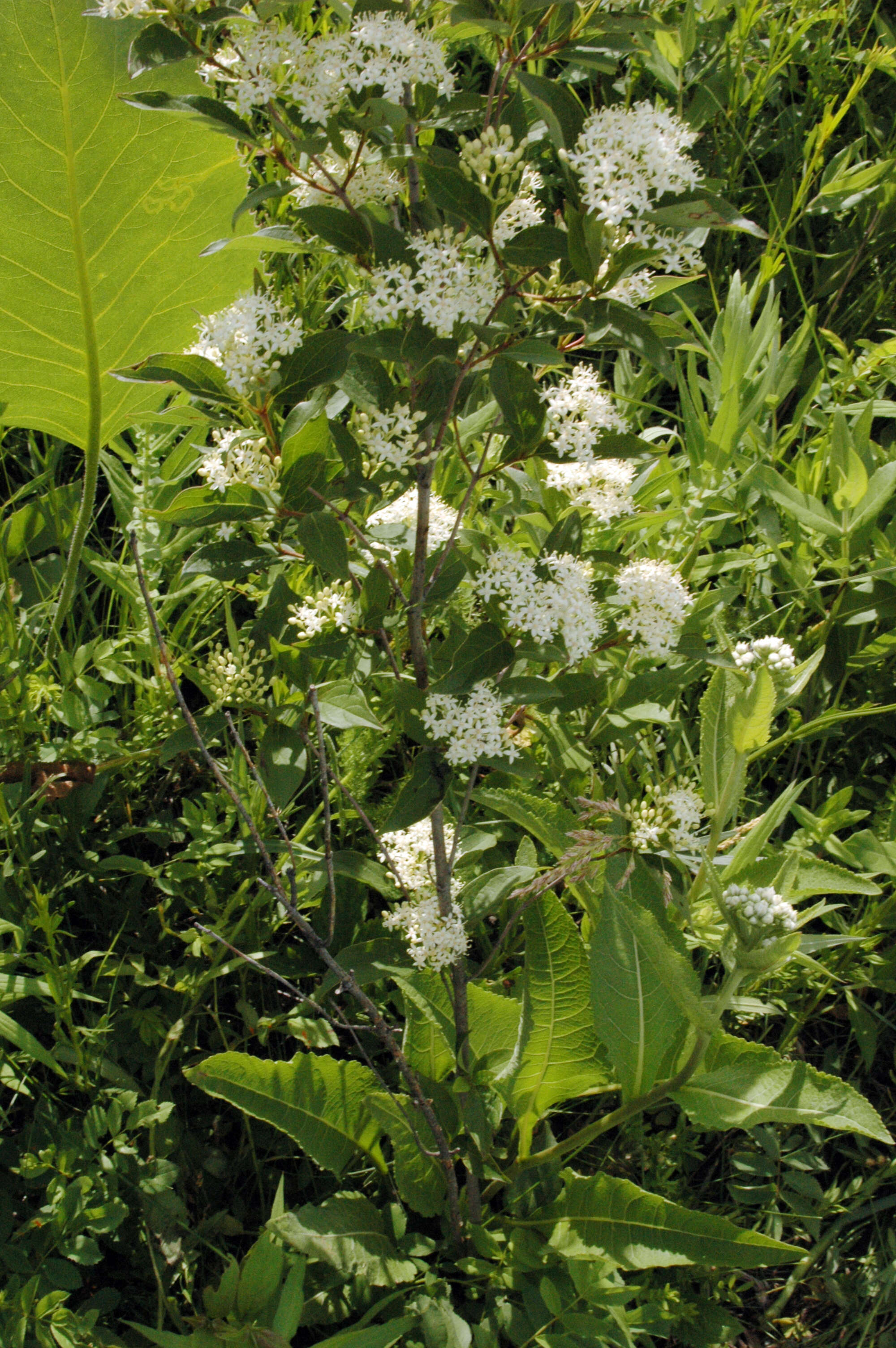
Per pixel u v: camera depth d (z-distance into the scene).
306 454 0.99
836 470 1.39
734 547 1.49
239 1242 1.18
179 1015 1.21
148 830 1.27
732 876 1.11
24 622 1.29
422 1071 1.14
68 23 1.12
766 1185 1.25
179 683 1.32
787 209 1.72
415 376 0.96
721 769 1.14
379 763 1.26
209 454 1.02
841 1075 1.31
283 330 0.97
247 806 1.21
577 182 0.93
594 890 1.13
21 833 1.21
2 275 1.22
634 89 1.76
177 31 0.96
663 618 1.08
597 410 0.99
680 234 0.95
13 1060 1.17
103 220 1.21
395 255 0.96
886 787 1.41
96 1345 1.07
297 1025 1.18
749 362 1.42
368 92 0.95
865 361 1.50
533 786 1.24
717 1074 1.07
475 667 1.00
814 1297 1.24
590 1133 1.11
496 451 1.23
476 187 0.93
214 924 1.20
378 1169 1.19
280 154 0.97
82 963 1.17
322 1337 1.15
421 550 1.02
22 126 1.16
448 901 1.08
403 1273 1.10
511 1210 1.15
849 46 1.77
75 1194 1.10
